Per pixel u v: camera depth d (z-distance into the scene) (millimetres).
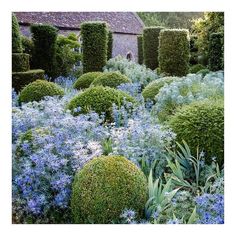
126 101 5457
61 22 15836
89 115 5188
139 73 10359
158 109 5703
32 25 11398
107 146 4250
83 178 3424
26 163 3768
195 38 15328
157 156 4250
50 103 5094
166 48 10789
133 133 4242
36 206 3512
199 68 12852
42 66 11516
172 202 3504
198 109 4688
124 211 3240
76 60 13242
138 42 17438
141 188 3418
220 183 3742
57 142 3918
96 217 3309
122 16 21031
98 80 7797
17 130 4359
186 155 4285
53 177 3656
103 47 11586
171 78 7199
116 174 3385
